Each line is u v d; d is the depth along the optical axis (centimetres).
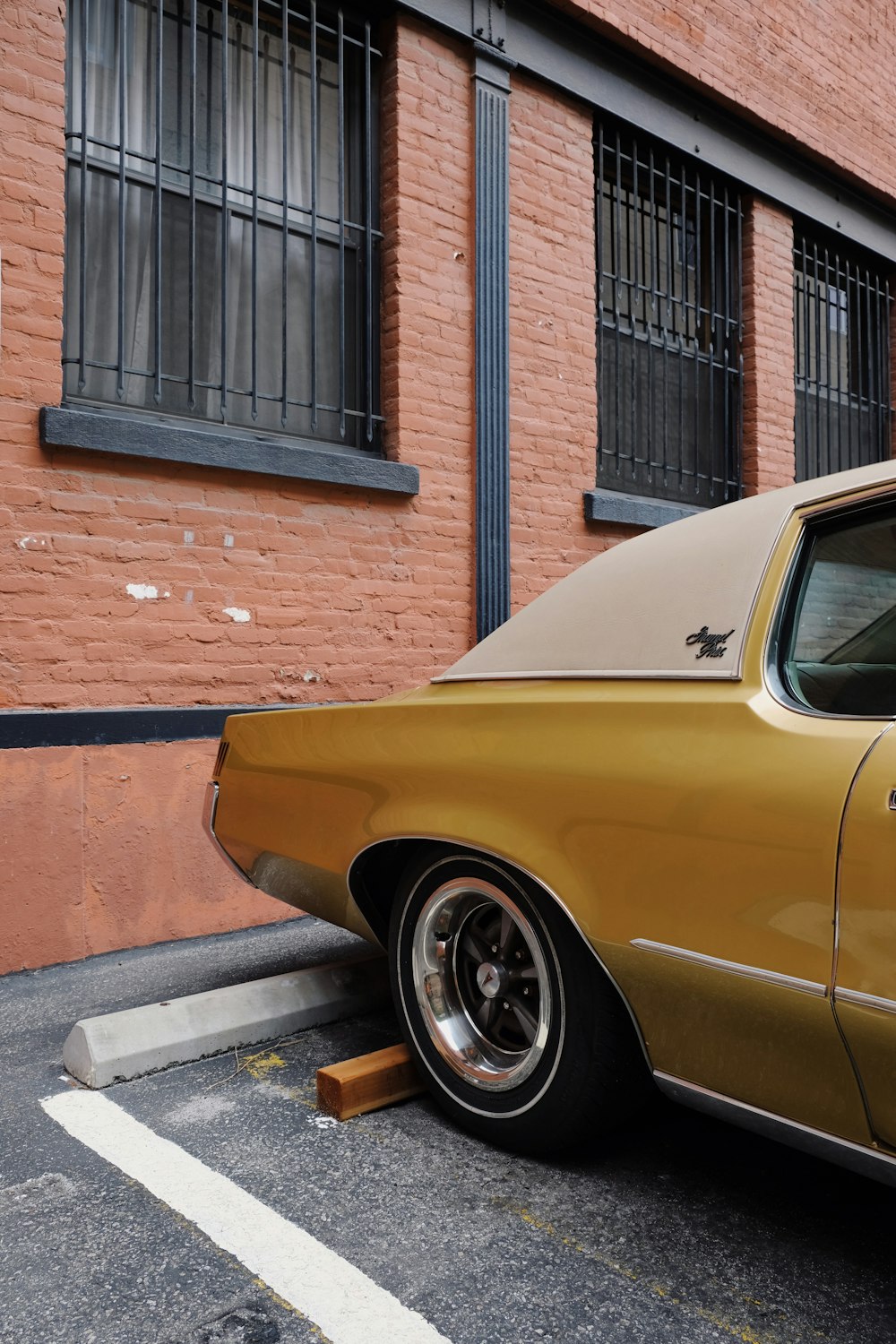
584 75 647
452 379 576
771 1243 216
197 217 502
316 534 512
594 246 659
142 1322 191
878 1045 177
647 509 674
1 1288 202
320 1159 254
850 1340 184
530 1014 253
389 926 292
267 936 463
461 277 583
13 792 407
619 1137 267
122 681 444
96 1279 204
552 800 231
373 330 559
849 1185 241
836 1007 181
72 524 430
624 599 252
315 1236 219
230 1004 332
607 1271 206
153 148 490
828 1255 212
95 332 466
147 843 443
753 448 776
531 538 615
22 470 417
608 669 241
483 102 591
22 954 409
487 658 274
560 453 632
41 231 421
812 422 875
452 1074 267
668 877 208
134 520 448
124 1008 366
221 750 336
